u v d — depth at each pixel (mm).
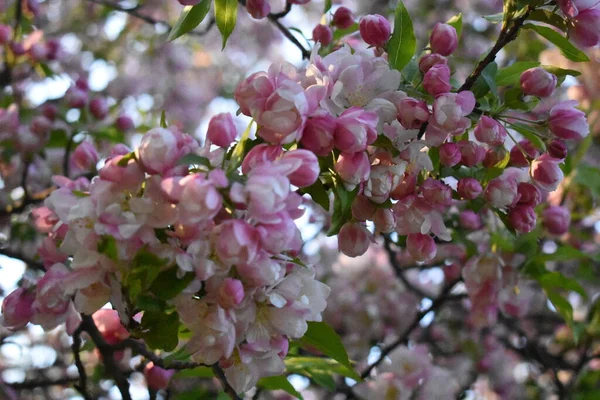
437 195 869
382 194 856
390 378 1153
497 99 894
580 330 1113
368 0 1736
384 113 859
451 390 1159
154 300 799
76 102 1208
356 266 1385
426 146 875
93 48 1793
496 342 1395
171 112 1868
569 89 1265
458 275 1158
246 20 2010
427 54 892
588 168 1154
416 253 881
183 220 788
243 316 814
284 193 792
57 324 873
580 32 879
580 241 1208
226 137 832
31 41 1263
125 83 1791
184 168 806
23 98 1280
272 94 821
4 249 1028
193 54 1953
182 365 923
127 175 803
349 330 1356
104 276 809
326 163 853
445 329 1393
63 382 1100
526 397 1386
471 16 1717
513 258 1035
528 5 883
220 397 926
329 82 849
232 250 790
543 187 889
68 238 812
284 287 821
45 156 1237
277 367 830
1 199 1240
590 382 1210
